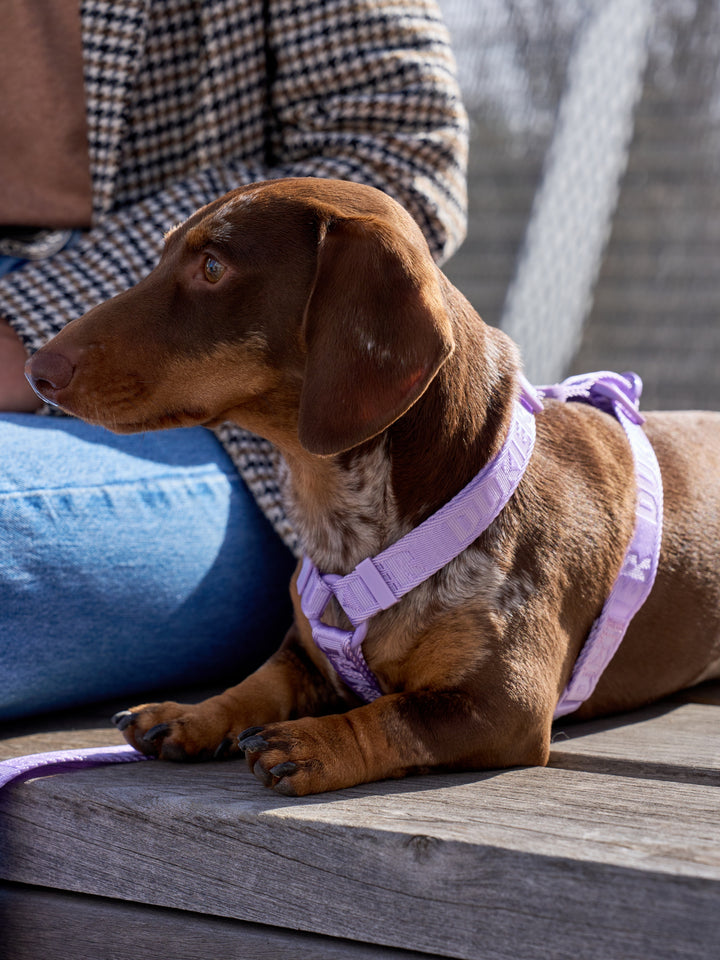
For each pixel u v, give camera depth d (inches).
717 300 261.9
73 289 114.6
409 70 120.2
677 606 100.5
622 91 287.7
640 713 100.9
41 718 104.0
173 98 124.9
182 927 72.7
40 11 122.3
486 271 285.7
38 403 112.2
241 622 111.7
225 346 86.2
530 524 86.5
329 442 78.2
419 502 85.0
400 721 78.2
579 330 269.0
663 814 68.7
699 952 57.2
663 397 257.0
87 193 123.0
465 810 69.6
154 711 85.1
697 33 284.5
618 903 59.1
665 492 103.0
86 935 76.6
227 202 89.0
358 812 69.1
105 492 99.3
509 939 62.0
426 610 83.4
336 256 81.3
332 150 121.4
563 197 283.0
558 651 85.4
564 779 78.0
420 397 83.7
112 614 99.3
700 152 275.6
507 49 305.0
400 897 65.1
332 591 87.0
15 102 121.3
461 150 123.0
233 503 110.0
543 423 95.7
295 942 68.6
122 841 74.8
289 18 121.1
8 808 79.4
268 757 73.6
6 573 91.4
